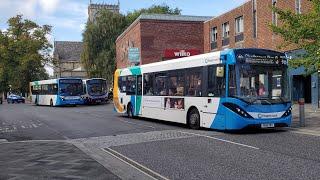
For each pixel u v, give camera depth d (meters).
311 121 19.67
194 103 18.50
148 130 18.67
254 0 35.12
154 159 11.33
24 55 77.56
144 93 23.80
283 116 16.39
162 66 21.59
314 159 10.44
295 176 8.65
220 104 16.62
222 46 42.34
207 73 17.55
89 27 67.62
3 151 13.39
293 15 17.66
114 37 67.12
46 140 16.47
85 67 68.38
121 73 27.42
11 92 93.50
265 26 33.03
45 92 53.38
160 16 50.97
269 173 9.01
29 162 11.19
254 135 15.71
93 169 10.10
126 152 12.75
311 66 17.67
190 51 50.22
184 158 11.28
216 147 12.97
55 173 9.66
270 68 16.44
